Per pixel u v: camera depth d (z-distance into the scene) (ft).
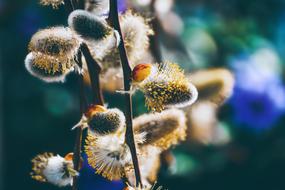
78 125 1.10
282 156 2.76
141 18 1.28
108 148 1.09
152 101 1.07
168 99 1.07
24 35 2.73
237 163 2.71
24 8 2.72
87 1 1.13
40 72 1.12
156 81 1.07
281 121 2.74
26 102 2.74
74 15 1.07
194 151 2.59
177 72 1.09
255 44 2.83
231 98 2.62
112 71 1.24
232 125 2.63
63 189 2.43
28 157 2.77
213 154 2.63
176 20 2.49
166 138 1.23
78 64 1.14
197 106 1.68
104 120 1.08
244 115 2.63
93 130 1.08
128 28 1.23
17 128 2.75
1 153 2.77
